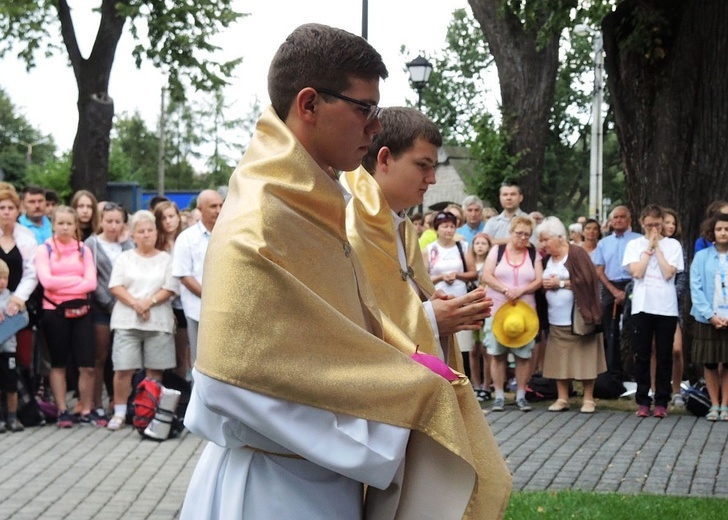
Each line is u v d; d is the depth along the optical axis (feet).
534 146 61.57
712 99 37.32
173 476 22.70
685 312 36.09
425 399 6.74
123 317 28.30
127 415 28.89
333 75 6.91
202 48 72.08
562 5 41.14
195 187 252.01
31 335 29.50
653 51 37.68
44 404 29.22
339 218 7.00
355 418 6.54
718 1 36.99
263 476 6.84
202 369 6.33
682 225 37.65
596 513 18.15
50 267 28.86
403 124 9.58
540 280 31.37
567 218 159.43
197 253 28.07
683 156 37.76
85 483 22.00
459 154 149.38
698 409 30.48
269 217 6.48
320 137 7.01
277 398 6.32
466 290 31.86
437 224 32.24
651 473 22.70
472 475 6.97
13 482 22.11
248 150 7.04
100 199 73.10
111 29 71.87
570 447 25.79
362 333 6.61
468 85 146.00
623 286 35.06
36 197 33.19
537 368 36.40
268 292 6.32
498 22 61.05
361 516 7.18
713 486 21.35
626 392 34.17
